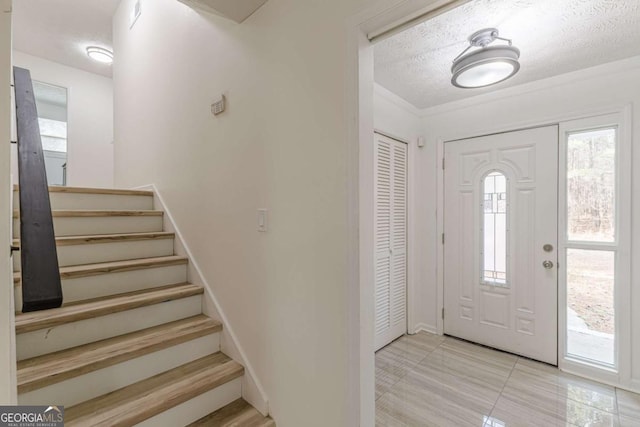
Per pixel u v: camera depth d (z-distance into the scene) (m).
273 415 1.44
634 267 2.04
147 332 1.60
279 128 1.42
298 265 1.34
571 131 2.30
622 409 1.84
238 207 1.66
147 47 2.62
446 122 2.96
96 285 1.69
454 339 2.89
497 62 1.75
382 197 2.70
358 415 1.13
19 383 1.11
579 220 2.29
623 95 2.08
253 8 1.53
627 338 2.06
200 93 1.96
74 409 1.22
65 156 4.18
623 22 1.68
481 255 2.77
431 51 2.00
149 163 2.59
